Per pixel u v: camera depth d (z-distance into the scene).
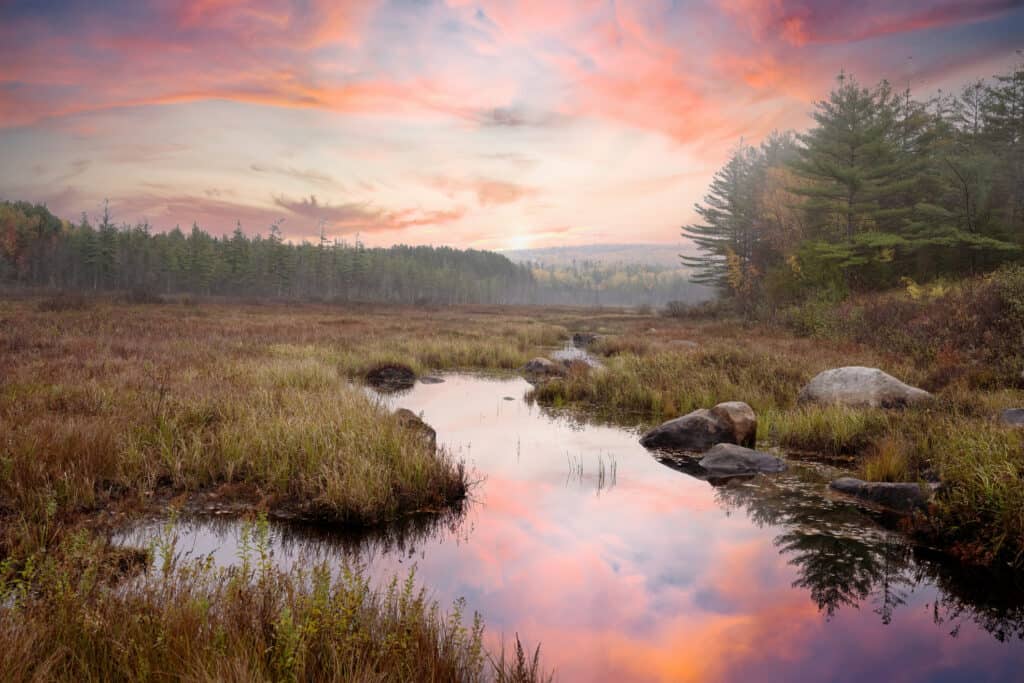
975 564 4.47
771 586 4.10
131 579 3.55
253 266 101.00
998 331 13.83
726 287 53.75
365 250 124.94
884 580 4.22
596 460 7.61
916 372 12.58
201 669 2.40
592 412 11.10
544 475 6.91
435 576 4.18
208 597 3.07
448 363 18.08
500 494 6.18
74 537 3.87
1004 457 5.16
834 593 4.01
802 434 8.55
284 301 64.50
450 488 6.06
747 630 3.50
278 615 2.90
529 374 16.50
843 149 32.44
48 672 2.40
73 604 2.89
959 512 4.87
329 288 114.81
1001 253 27.44
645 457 7.81
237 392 9.48
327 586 3.08
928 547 4.84
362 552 4.64
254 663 2.51
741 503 5.95
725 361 14.02
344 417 7.80
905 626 3.59
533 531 5.14
